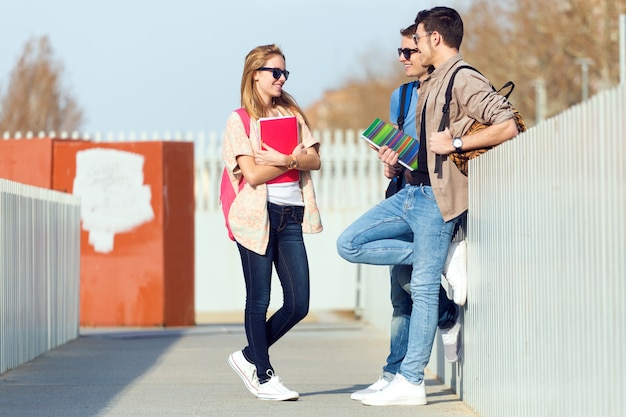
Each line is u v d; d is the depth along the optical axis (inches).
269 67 364.8
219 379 427.5
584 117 238.1
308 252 997.8
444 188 345.1
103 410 345.1
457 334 370.3
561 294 255.8
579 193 242.1
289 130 361.4
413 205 347.9
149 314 748.0
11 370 457.1
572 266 247.0
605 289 224.1
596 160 229.9
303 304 366.6
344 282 997.2
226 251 1006.4
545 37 1788.9
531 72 1844.2
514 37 1851.6
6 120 2032.5
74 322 611.5
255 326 366.0
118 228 753.0
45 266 530.6
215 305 1006.4
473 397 350.6
